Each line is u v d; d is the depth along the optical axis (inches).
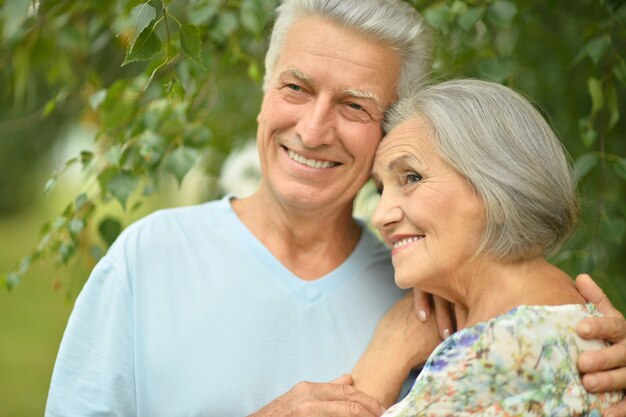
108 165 103.2
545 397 66.2
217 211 91.3
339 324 87.6
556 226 76.1
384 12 83.1
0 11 103.0
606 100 106.0
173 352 83.4
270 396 83.4
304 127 82.7
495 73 99.0
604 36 97.3
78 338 84.0
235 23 107.8
